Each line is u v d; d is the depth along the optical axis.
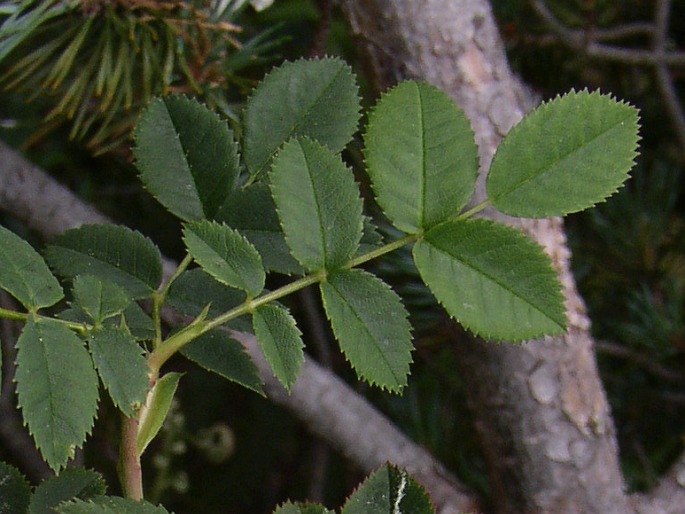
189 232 0.49
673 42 1.03
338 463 1.06
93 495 0.50
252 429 1.09
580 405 0.62
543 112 0.49
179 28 0.63
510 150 0.49
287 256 0.51
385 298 0.49
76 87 0.64
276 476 1.09
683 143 0.91
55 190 0.67
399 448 0.65
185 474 1.00
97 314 0.48
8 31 0.60
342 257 0.49
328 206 0.49
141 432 0.49
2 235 0.48
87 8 0.63
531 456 0.62
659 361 0.89
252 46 0.66
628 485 0.82
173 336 0.50
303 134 0.52
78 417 0.47
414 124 0.49
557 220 0.62
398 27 0.61
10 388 0.79
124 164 0.94
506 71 0.62
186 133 0.52
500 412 0.62
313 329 0.91
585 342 0.62
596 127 0.49
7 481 0.50
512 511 0.63
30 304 0.48
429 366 0.87
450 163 0.49
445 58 0.61
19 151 0.78
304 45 0.91
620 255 0.92
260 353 0.64
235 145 0.52
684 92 1.02
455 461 0.85
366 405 0.65
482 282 0.49
